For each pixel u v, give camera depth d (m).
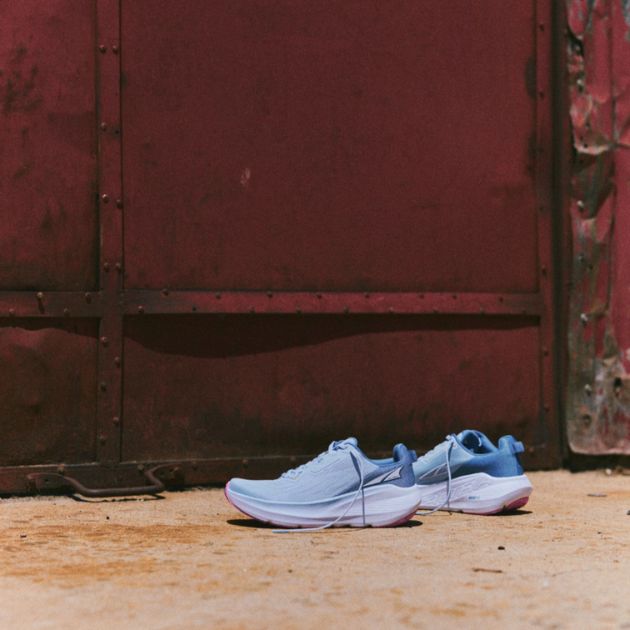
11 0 3.69
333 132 4.11
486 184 4.36
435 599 1.97
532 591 2.05
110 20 3.80
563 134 4.50
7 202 3.69
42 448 3.71
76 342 3.76
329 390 4.09
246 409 3.97
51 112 3.73
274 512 2.92
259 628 1.75
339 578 2.16
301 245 4.05
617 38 4.53
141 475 3.81
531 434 4.45
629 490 3.93
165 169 3.87
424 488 3.31
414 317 4.23
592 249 4.52
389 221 4.19
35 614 1.86
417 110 4.24
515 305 4.40
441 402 4.27
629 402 4.51
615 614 1.87
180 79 3.89
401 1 4.21
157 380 3.86
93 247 3.79
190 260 3.90
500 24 4.39
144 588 2.06
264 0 4.01
